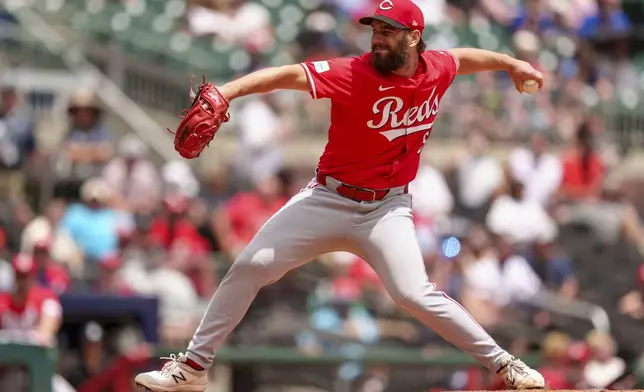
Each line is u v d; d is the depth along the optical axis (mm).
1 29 58656
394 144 20547
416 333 43250
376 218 20750
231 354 39719
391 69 20078
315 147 56312
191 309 42719
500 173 50125
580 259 48062
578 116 59000
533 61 60312
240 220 46312
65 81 56344
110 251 43250
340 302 43594
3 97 51281
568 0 64750
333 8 60781
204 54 60562
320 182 20875
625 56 63406
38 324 35812
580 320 43906
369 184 20656
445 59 21016
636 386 37062
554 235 48750
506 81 59156
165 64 60562
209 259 44500
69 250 42406
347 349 40906
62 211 43375
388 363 40375
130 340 40781
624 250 48719
